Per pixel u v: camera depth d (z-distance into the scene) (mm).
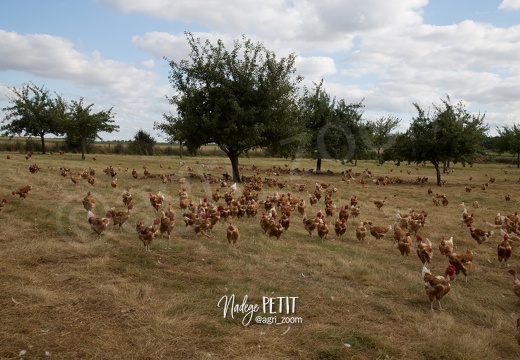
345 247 11203
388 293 7746
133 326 5781
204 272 8430
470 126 30312
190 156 60562
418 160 31500
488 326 6555
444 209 18906
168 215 12180
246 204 15492
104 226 10547
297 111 28172
